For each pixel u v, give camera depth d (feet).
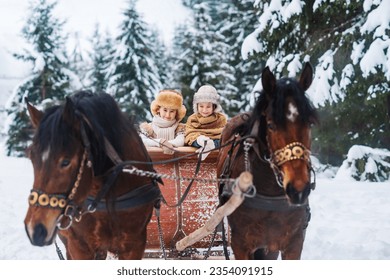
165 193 18.12
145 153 15.64
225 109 88.28
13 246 24.77
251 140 14.51
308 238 26.08
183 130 19.85
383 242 23.86
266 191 14.61
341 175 48.49
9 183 47.62
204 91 19.44
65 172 11.86
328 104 48.24
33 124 13.08
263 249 16.53
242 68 92.73
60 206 11.74
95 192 13.87
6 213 33.53
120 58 95.09
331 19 49.52
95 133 12.82
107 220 14.14
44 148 11.74
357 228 27.94
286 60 49.90
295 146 12.63
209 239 18.34
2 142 99.91
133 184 14.61
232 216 15.34
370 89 45.06
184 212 18.11
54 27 98.78
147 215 14.94
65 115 12.01
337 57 47.42
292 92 12.98
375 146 49.85
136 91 92.99
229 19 103.60
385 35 43.73
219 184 17.04
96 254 14.99
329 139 51.26
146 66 95.40
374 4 45.14
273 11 50.44
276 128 12.90
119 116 14.23
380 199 36.40
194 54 89.97
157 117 19.70
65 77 97.40
